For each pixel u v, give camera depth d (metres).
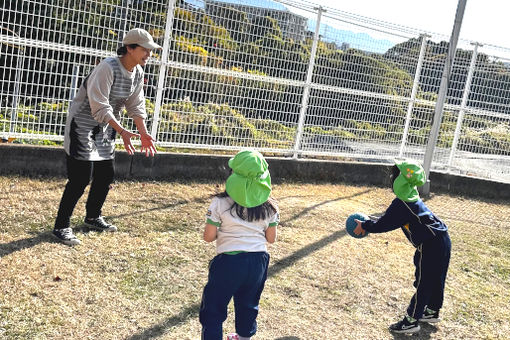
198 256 5.12
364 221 4.40
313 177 8.66
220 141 7.80
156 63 7.08
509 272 5.88
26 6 6.18
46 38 6.36
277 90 8.08
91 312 3.90
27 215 5.38
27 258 4.51
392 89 9.02
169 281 4.55
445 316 4.64
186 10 7.14
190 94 7.46
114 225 5.51
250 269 3.28
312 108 8.45
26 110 6.46
